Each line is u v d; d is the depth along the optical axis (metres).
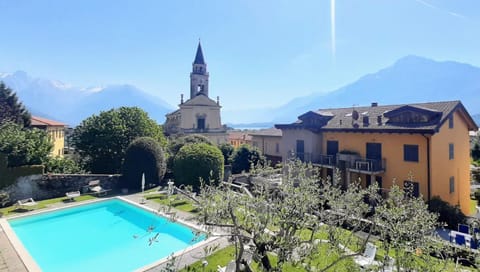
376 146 19.81
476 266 6.01
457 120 19.67
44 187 20.83
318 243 5.70
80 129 29.80
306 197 5.41
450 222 15.41
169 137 43.88
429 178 17.03
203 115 48.34
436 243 5.74
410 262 5.26
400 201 6.79
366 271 5.75
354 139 21.06
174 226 14.45
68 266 11.33
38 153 21.36
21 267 9.93
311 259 5.39
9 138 20.28
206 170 21.77
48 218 16.91
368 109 23.20
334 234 5.85
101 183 22.91
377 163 19.19
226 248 11.05
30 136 21.77
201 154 22.12
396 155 18.64
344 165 20.73
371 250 7.73
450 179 18.72
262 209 5.28
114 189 23.08
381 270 5.66
